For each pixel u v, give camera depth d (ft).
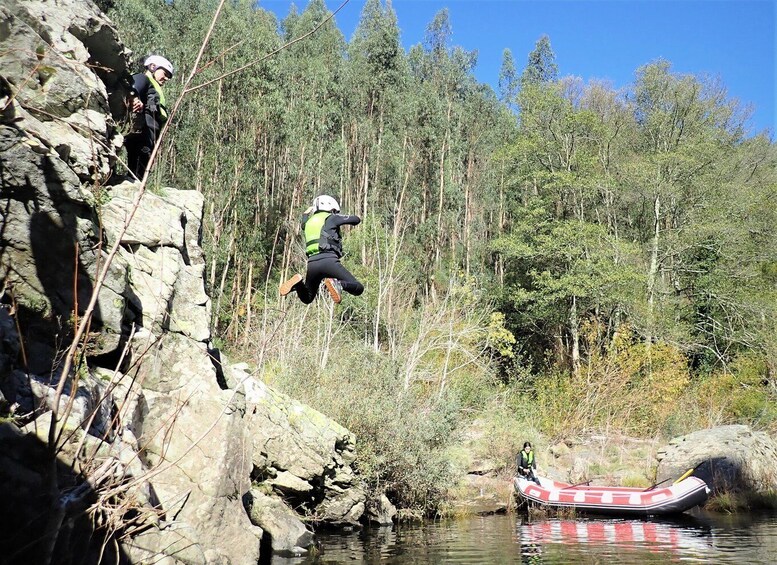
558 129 119.03
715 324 107.86
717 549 39.11
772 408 86.63
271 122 117.60
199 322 27.53
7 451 14.69
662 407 85.15
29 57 22.33
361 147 159.43
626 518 53.36
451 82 192.95
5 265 20.24
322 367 54.13
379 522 48.52
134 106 28.55
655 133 117.50
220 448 24.98
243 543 24.95
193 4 118.93
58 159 21.02
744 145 122.21
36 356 20.07
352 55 190.29
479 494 62.23
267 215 116.98
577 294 101.04
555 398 86.94
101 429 19.24
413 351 73.10
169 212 28.17
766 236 110.93
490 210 164.66
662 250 111.45
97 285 10.20
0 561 13.00
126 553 17.12
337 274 21.62
